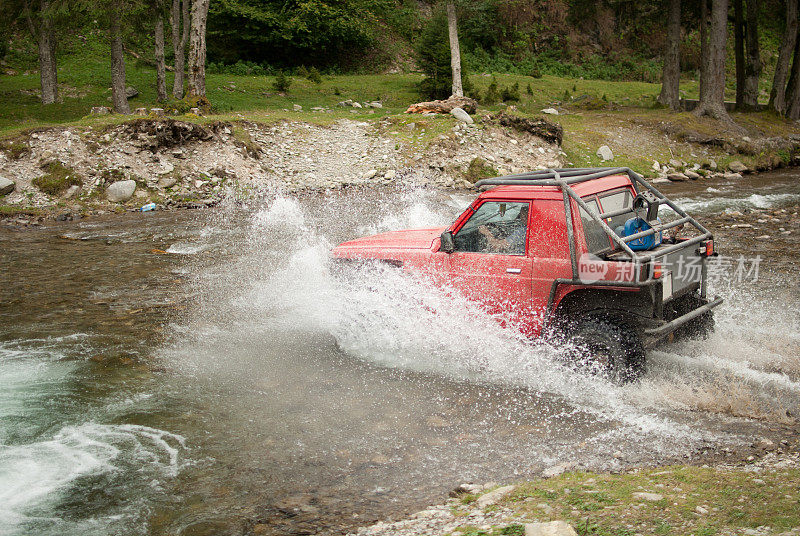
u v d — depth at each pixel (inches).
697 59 2183.8
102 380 247.8
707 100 1268.5
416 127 1007.6
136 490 169.0
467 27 2041.1
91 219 661.3
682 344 261.0
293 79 1556.3
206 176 789.2
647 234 221.1
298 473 176.2
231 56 1676.9
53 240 553.9
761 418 198.7
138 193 739.4
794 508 132.6
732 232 560.7
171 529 150.9
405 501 159.5
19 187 717.3
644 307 216.7
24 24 1243.2
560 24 2172.7
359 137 997.8
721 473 156.2
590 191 235.5
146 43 1652.3
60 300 363.9
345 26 1683.1
